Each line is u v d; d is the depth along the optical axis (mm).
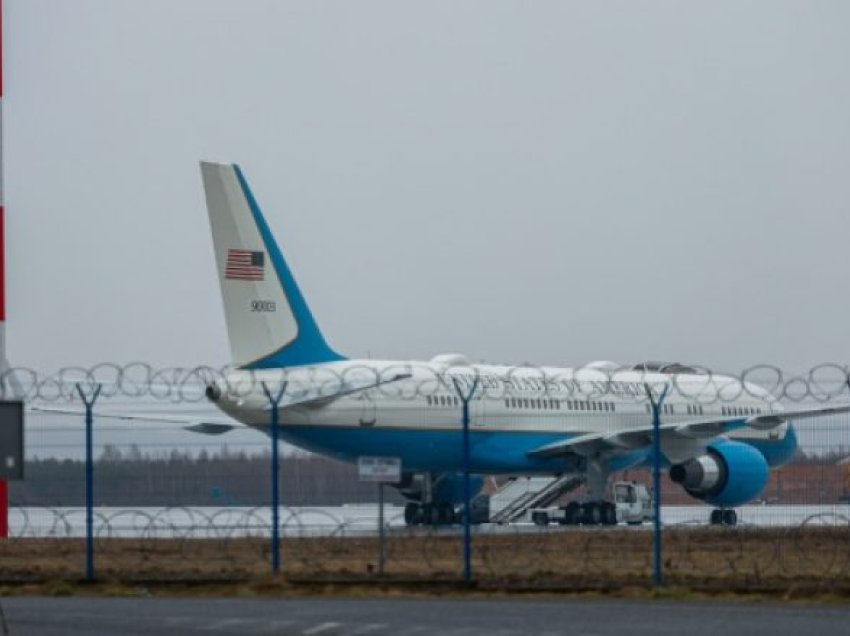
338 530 167125
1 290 175000
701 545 158750
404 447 198500
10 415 93562
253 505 165375
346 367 193250
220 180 186500
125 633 90062
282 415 187000
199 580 115125
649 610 101000
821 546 157000
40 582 116562
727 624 93688
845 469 196000
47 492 163875
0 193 175875
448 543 160125
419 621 95625
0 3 176625
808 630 90750
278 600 108375
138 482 160875
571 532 181500
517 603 105875
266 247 188875
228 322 186000
